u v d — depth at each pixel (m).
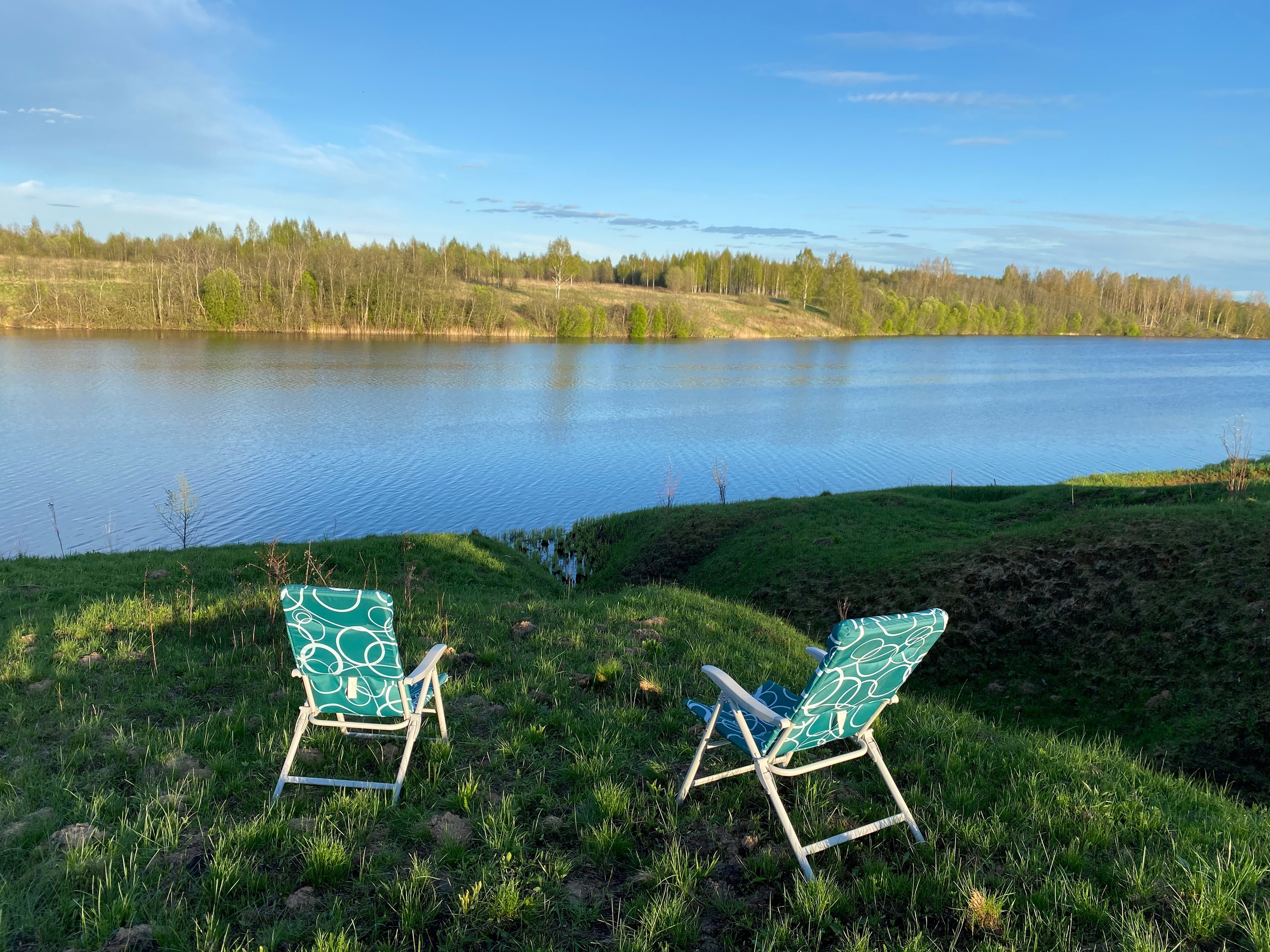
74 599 10.07
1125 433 43.88
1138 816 4.27
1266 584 10.52
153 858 3.53
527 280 166.25
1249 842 4.02
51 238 136.38
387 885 3.40
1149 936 3.13
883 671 3.71
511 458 35.50
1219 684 9.47
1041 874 3.69
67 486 27.42
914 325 172.75
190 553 13.98
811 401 57.94
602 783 4.38
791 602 15.29
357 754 4.76
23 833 3.73
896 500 20.69
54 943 3.02
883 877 3.58
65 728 5.12
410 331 108.06
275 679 6.23
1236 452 23.94
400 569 14.76
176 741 4.93
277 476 30.17
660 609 9.32
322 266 107.12
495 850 3.73
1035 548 13.91
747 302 165.50
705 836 3.98
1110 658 10.81
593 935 3.20
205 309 98.38
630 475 33.16
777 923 3.27
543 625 8.16
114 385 50.81
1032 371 87.00
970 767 4.98
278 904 3.32
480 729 5.28
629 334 125.94
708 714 4.25
